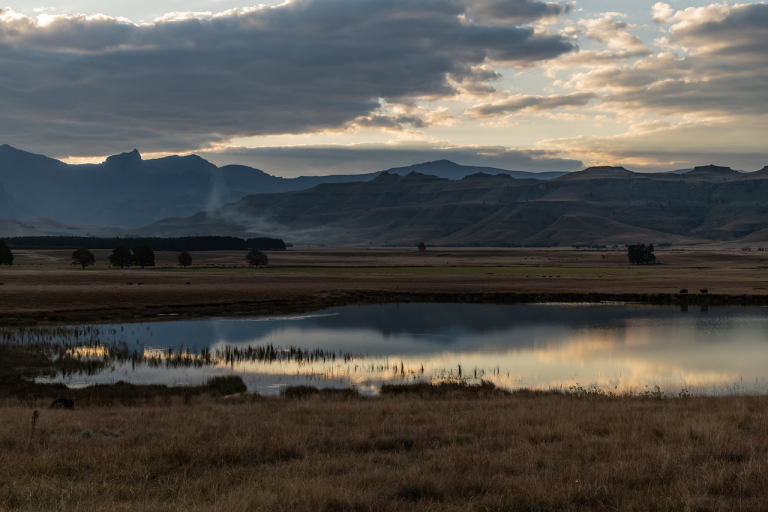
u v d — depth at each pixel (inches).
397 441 507.5
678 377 1422.2
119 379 1358.3
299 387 1171.3
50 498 328.8
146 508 312.5
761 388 1248.2
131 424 631.8
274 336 2196.1
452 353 1827.0
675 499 315.9
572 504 313.7
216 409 783.7
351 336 2203.5
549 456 425.1
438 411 733.3
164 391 1145.4
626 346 1959.9
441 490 346.0
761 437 480.4
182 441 493.7
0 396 1037.8
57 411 780.6
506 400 899.4
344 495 325.4
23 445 500.4
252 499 319.6
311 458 440.1
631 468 381.1
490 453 446.0
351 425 609.0
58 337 2007.9
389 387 1221.1
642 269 6978.4
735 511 302.0
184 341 2049.7
